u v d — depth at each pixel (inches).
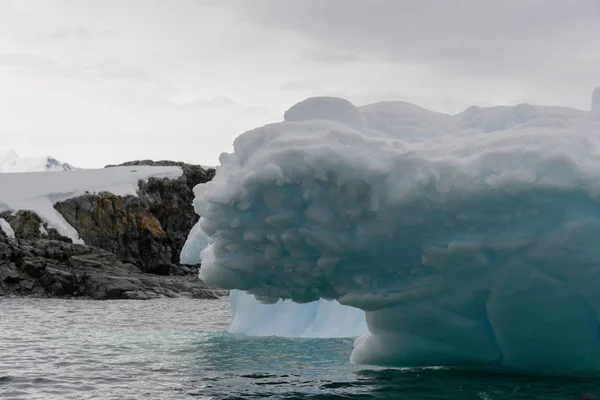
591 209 274.8
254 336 556.4
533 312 295.4
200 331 612.1
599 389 287.6
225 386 326.3
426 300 313.1
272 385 326.0
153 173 1984.5
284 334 562.3
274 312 577.6
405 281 314.8
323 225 298.4
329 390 306.3
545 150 276.7
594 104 350.6
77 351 461.7
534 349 310.7
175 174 2007.9
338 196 293.3
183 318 813.2
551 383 301.6
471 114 343.0
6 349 475.2
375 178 287.3
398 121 334.3
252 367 383.9
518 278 287.6
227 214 314.2
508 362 323.6
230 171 320.5
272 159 295.0
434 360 335.9
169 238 1904.5
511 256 285.7
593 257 273.4
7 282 1375.5
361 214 296.8
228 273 332.5
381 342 339.3
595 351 303.9
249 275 330.3
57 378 353.7
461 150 295.4
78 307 1047.6
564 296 287.3
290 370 370.3
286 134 310.7
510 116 330.0
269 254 315.9
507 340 310.3
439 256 293.4
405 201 284.4
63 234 1731.1
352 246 301.3
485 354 325.7
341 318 555.8
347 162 285.0
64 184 1859.0
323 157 285.0
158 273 1833.2
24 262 1403.8
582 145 288.2
